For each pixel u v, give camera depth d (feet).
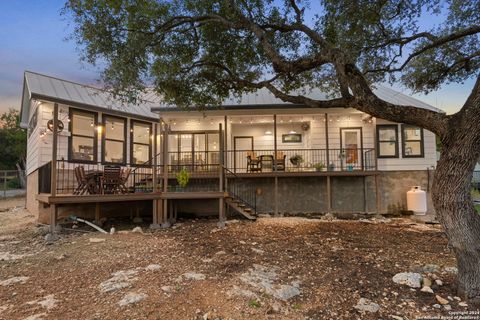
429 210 37.93
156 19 20.63
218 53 25.48
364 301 12.00
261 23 22.68
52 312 10.48
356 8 19.44
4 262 16.31
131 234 24.34
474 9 20.86
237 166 42.86
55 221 24.07
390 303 11.94
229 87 27.25
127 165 37.01
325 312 11.21
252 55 25.45
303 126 43.37
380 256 18.29
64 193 30.45
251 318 10.56
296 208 37.27
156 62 23.06
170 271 14.97
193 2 21.38
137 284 13.09
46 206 29.32
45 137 30.53
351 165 39.19
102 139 34.78
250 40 24.14
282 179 37.68
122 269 15.11
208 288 12.90
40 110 30.27
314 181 37.55
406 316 10.94
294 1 21.57
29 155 41.16
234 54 25.55
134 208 33.65
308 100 20.01
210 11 21.84
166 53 23.44
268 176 35.96
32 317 10.07
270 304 11.59
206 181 37.35
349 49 20.48
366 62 24.53
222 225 28.50
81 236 23.29
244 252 18.98
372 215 36.52
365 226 29.37
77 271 14.76
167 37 23.08
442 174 12.67
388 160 38.99
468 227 12.16
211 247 20.18
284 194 37.47
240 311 10.99
